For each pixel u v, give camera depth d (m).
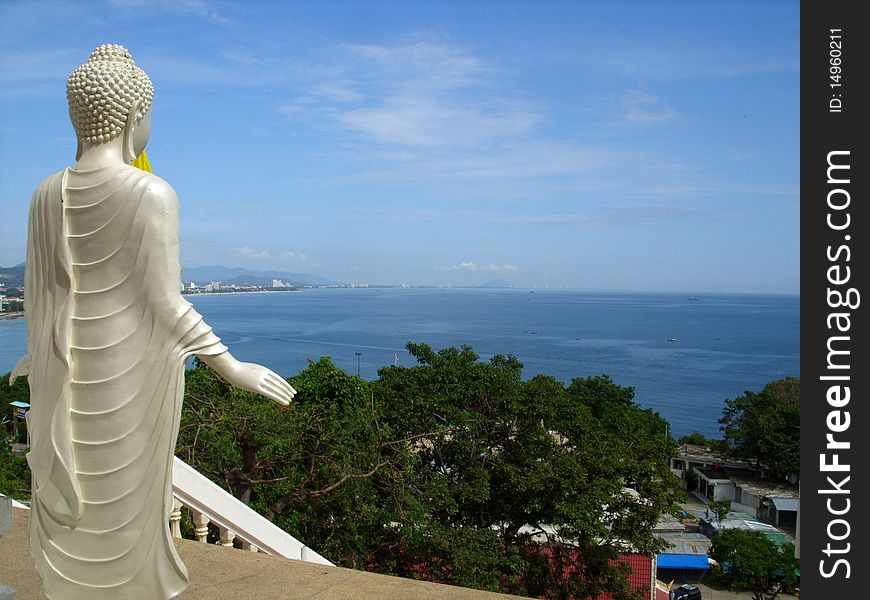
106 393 4.20
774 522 52.50
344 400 20.17
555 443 20.97
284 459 16.88
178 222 4.25
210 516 6.98
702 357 167.75
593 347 183.00
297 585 5.49
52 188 4.33
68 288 4.23
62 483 4.26
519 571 18.39
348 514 16.52
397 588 5.45
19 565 5.58
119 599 4.35
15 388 43.06
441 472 20.58
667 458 22.30
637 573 23.33
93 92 4.27
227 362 4.28
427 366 22.66
